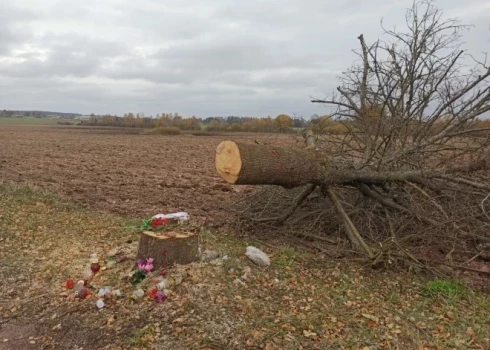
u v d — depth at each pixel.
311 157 5.16
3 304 4.19
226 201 8.84
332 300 4.18
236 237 6.14
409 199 5.71
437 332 3.73
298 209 6.45
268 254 5.34
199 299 3.93
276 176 4.73
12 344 3.59
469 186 5.62
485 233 5.46
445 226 5.27
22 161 15.44
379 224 5.91
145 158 18.47
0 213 6.67
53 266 4.86
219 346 3.33
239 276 4.43
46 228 6.17
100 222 6.61
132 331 3.59
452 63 5.82
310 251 5.70
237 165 4.41
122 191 9.87
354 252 5.24
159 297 3.94
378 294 4.43
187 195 9.58
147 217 7.25
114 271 4.64
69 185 10.36
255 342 3.38
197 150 23.31
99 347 3.46
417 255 5.23
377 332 3.66
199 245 4.89
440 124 6.25
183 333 3.49
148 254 4.55
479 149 5.75
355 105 6.42
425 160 6.07
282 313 3.83
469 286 4.76
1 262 4.99
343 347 3.41
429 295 4.47
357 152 6.64
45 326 3.82
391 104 6.13
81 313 3.94
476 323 3.91
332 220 6.23
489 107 5.75
